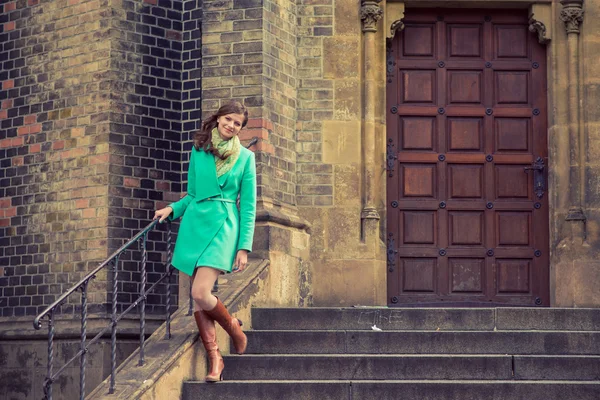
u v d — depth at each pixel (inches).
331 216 431.2
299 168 434.0
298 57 438.9
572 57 434.0
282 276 397.4
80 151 436.8
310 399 300.5
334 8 440.8
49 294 439.8
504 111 449.1
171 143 444.1
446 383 298.0
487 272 441.7
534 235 442.9
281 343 334.3
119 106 432.1
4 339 447.2
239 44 414.0
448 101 450.9
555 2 441.4
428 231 444.5
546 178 444.1
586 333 327.0
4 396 443.2
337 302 426.9
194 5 450.9
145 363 297.9
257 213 393.7
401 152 447.5
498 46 453.1
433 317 347.9
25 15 466.0
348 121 435.8
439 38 453.4
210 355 305.9
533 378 311.1
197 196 303.0
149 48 442.9
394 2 445.7
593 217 426.0
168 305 313.6
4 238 459.8
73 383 421.1
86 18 442.9
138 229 431.2
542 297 439.5
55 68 451.5
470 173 446.9
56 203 443.2
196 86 446.0
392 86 450.9
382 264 432.8
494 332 329.1
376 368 314.7
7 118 466.0
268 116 411.8
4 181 463.2
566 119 436.5
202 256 297.1
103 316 416.5
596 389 294.5
